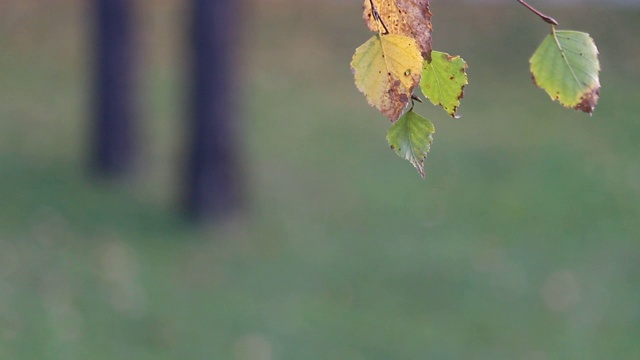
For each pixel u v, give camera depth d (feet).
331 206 44.42
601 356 32.32
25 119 57.00
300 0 82.23
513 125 57.31
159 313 32.91
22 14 78.48
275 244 39.88
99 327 31.27
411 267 38.42
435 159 50.90
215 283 35.91
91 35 47.06
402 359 31.40
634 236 42.22
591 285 37.45
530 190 47.11
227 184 41.29
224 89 40.78
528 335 33.55
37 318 30.91
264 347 31.37
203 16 40.24
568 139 54.85
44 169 47.32
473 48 72.59
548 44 5.64
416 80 5.60
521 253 40.29
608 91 63.41
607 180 48.47
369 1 5.75
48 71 68.28
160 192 45.16
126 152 46.96
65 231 39.06
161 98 62.44
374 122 58.29
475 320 34.37
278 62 70.69
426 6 5.68
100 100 46.80
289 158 51.29
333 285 36.60
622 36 73.05
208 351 30.83
